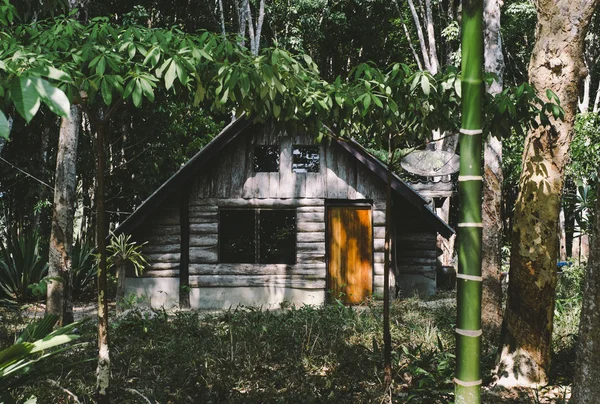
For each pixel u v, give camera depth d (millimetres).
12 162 16578
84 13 8328
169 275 12422
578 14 4941
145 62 3648
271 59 4012
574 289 10062
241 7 20609
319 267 12266
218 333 7066
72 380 4984
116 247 11328
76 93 3557
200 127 19156
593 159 13094
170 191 11977
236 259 12547
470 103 2621
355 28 24531
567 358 5848
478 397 2609
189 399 4621
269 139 12438
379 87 4621
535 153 5148
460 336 2625
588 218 9961
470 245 2613
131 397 4641
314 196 12406
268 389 4848
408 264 13477
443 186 14922
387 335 4836
